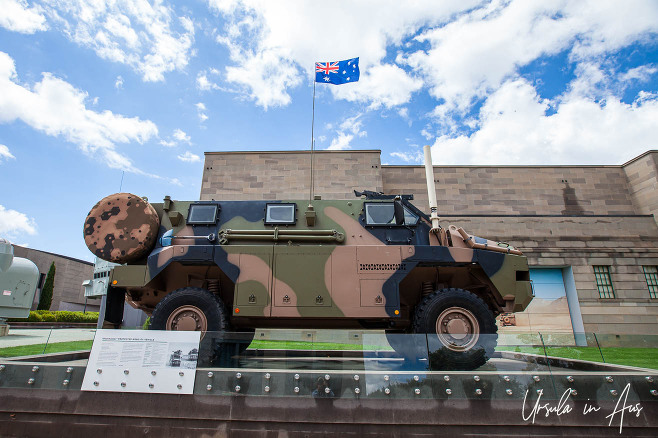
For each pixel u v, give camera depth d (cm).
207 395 413
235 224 623
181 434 404
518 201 1948
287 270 553
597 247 1753
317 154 1955
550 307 1720
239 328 620
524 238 1752
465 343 495
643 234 1786
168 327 530
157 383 421
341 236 602
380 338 431
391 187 1958
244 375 418
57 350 543
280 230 606
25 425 416
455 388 412
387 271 555
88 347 535
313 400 407
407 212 632
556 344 451
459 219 1772
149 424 410
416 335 442
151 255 578
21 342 1049
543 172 1998
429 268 616
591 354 457
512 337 457
